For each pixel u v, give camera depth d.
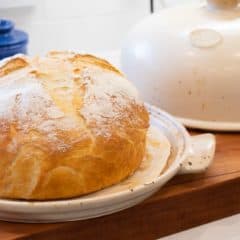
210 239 0.99
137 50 1.16
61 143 0.85
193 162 0.97
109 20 1.81
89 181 0.86
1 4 1.59
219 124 1.10
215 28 1.11
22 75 0.90
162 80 1.12
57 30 1.73
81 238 0.88
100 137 0.87
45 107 0.87
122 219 0.90
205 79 1.09
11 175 0.84
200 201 0.96
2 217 0.86
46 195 0.84
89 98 0.89
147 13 1.84
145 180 0.89
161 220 0.93
